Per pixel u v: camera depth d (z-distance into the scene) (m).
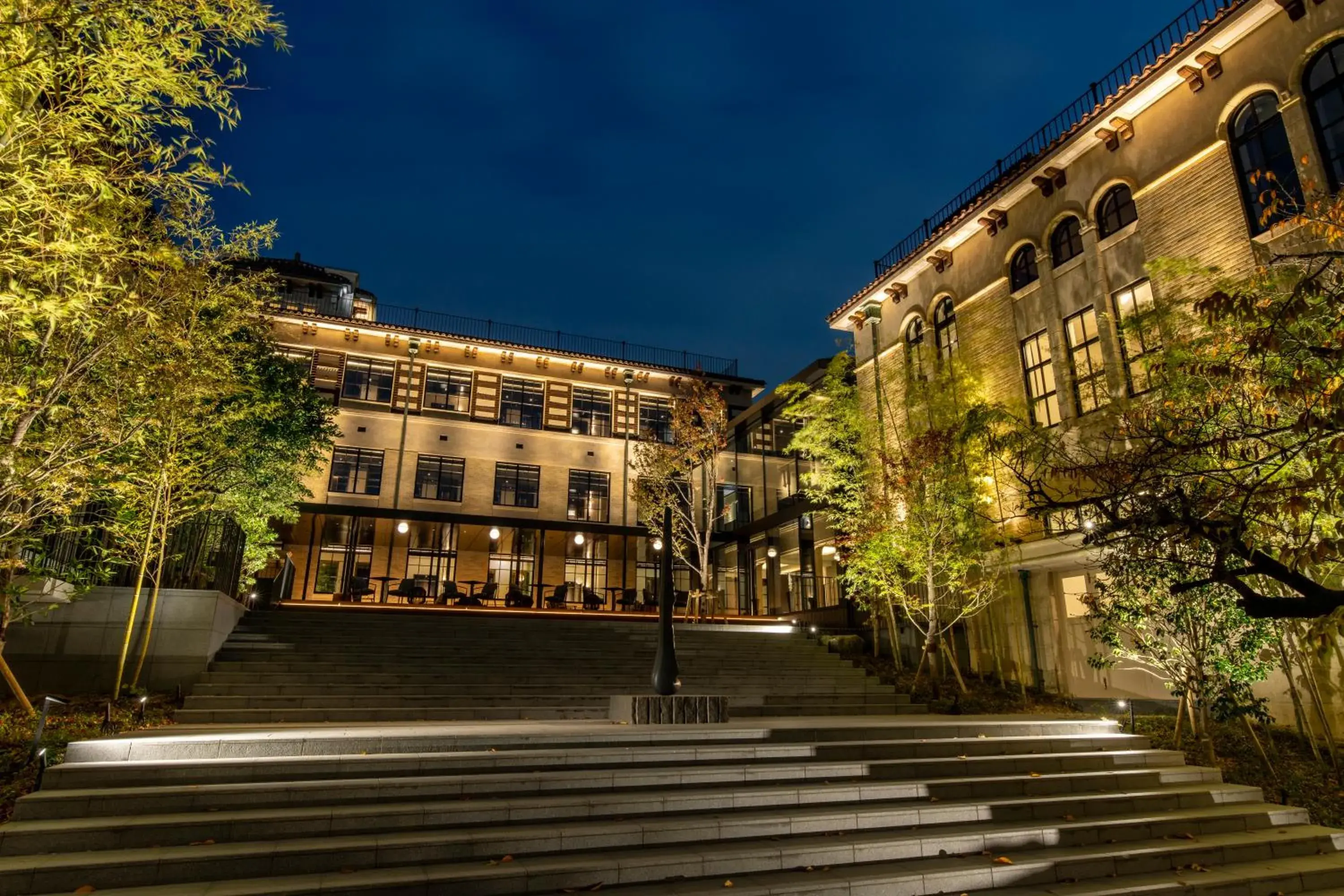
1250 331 7.67
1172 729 12.10
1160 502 5.59
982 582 15.59
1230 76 13.97
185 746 7.41
